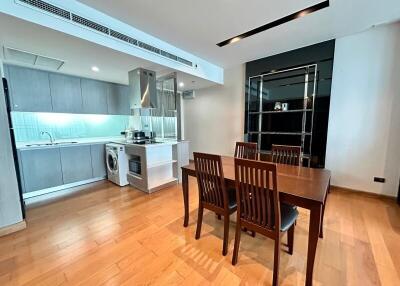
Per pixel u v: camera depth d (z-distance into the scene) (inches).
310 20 95.3
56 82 130.5
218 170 64.1
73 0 77.0
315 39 117.3
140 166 130.7
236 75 170.9
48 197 118.0
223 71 179.0
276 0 79.0
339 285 53.1
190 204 107.3
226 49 131.1
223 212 66.2
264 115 156.9
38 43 85.3
